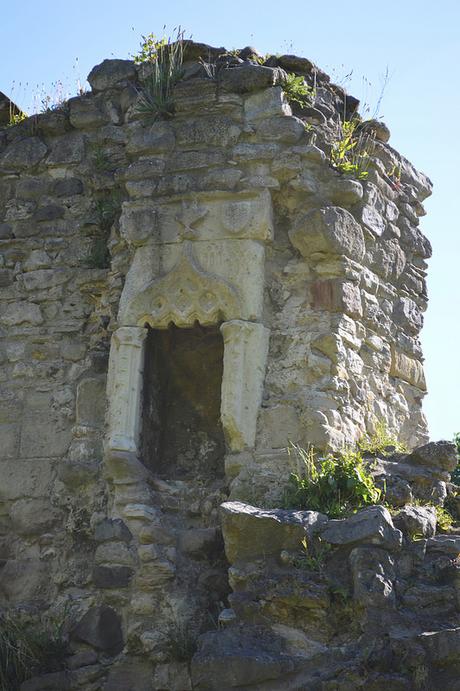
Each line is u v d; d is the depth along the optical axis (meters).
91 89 12.09
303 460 9.90
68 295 11.57
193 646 9.48
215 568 9.91
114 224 11.29
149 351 10.77
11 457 11.23
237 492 9.91
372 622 8.60
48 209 11.85
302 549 9.03
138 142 10.99
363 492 9.55
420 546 9.16
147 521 10.15
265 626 8.88
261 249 10.52
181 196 10.67
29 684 9.84
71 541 10.68
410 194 11.94
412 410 11.48
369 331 10.95
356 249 10.76
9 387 11.45
